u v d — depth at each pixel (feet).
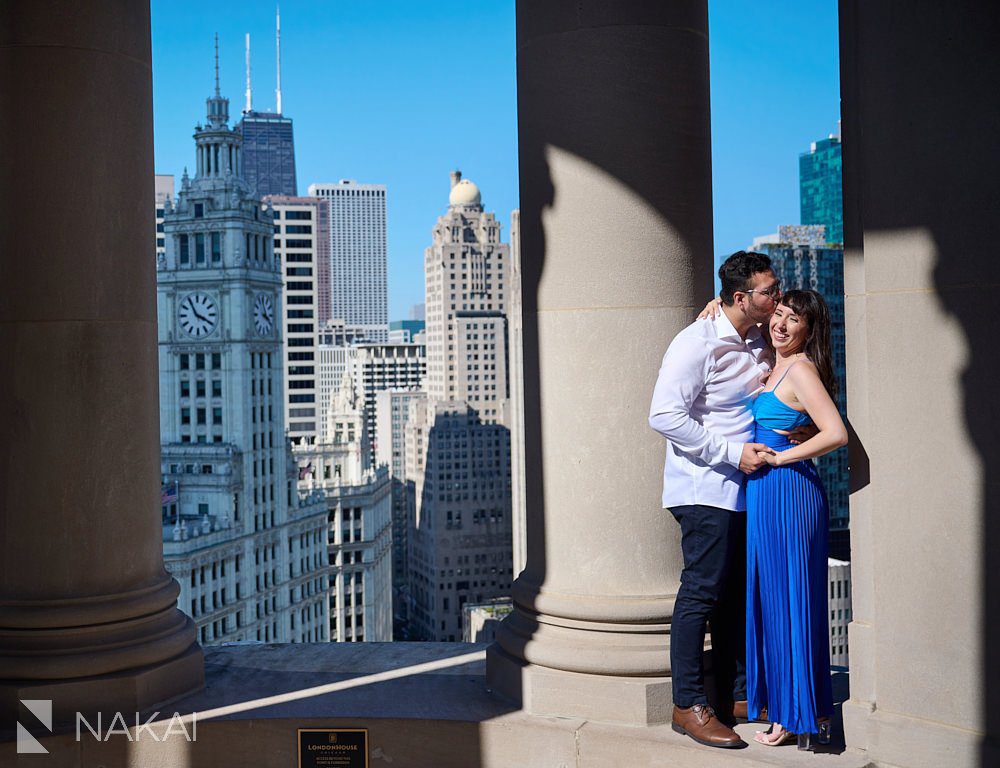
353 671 33.27
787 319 26.21
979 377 24.22
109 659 29.07
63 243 28.89
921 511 25.17
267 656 34.88
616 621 28.91
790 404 26.30
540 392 30.25
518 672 29.91
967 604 24.53
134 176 30.14
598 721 28.66
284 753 29.37
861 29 25.73
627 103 28.71
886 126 25.43
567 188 29.22
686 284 29.32
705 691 28.73
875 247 25.71
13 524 29.04
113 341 29.53
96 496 29.27
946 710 24.91
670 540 29.50
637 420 29.12
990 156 23.91
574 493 29.55
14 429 28.96
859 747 26.30
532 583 30.68
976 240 24.16
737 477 26.68
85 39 29.01
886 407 25.67
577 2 28.89
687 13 29.27
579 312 29.22
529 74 29.96
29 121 28.81
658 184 28.89
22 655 28.81
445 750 29.04
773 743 26.78
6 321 29.01
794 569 26.02
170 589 31.30
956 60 24.30
